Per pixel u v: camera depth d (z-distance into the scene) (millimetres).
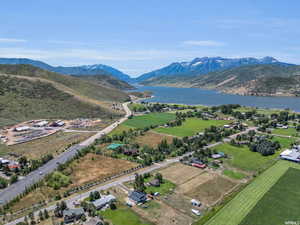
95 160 114125
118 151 124500
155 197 79688
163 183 89875
